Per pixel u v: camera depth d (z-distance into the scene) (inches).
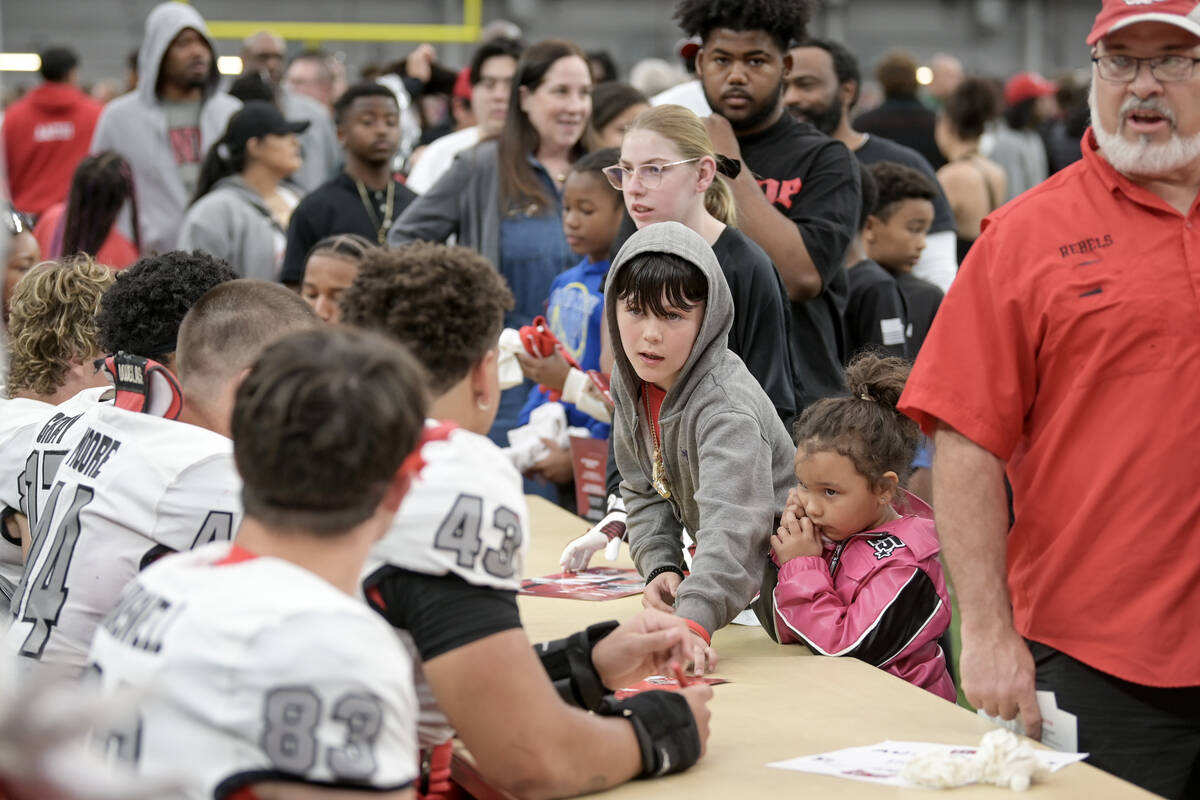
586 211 294.0
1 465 194.5
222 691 96.5
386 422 101.0
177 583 104.1
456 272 133.0
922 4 1446.9
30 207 585.6
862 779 131.9
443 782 133.4
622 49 1343.5
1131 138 149.3
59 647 158.1
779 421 187.9
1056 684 156.2
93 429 167.2
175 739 96.8
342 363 101.8
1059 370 155.9
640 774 132.1
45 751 70.5
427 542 120.9
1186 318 148.5
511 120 354.3
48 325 204.8
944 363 159.8
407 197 406.0
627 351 179.6
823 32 1433.3
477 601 121.6
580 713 128.6
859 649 176.4
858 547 183.0
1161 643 150.0
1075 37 1469.0
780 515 186.2
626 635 145.5
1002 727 153.4
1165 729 151.5
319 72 643.5
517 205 351.6
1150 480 149.5
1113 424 151.5
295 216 391.2
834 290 269.1
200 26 479.5
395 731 100.3
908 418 183.2
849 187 262.1
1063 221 156.3
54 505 165.6
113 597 158.6
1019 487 162.7
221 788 95.3
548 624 192.1
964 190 457.1
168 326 178.9
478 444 127.4
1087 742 154.7
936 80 846.5
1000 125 644.7
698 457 178.4
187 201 478.0
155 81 473.4
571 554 213.2
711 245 215.2
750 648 185.5
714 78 262.7
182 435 161.8
